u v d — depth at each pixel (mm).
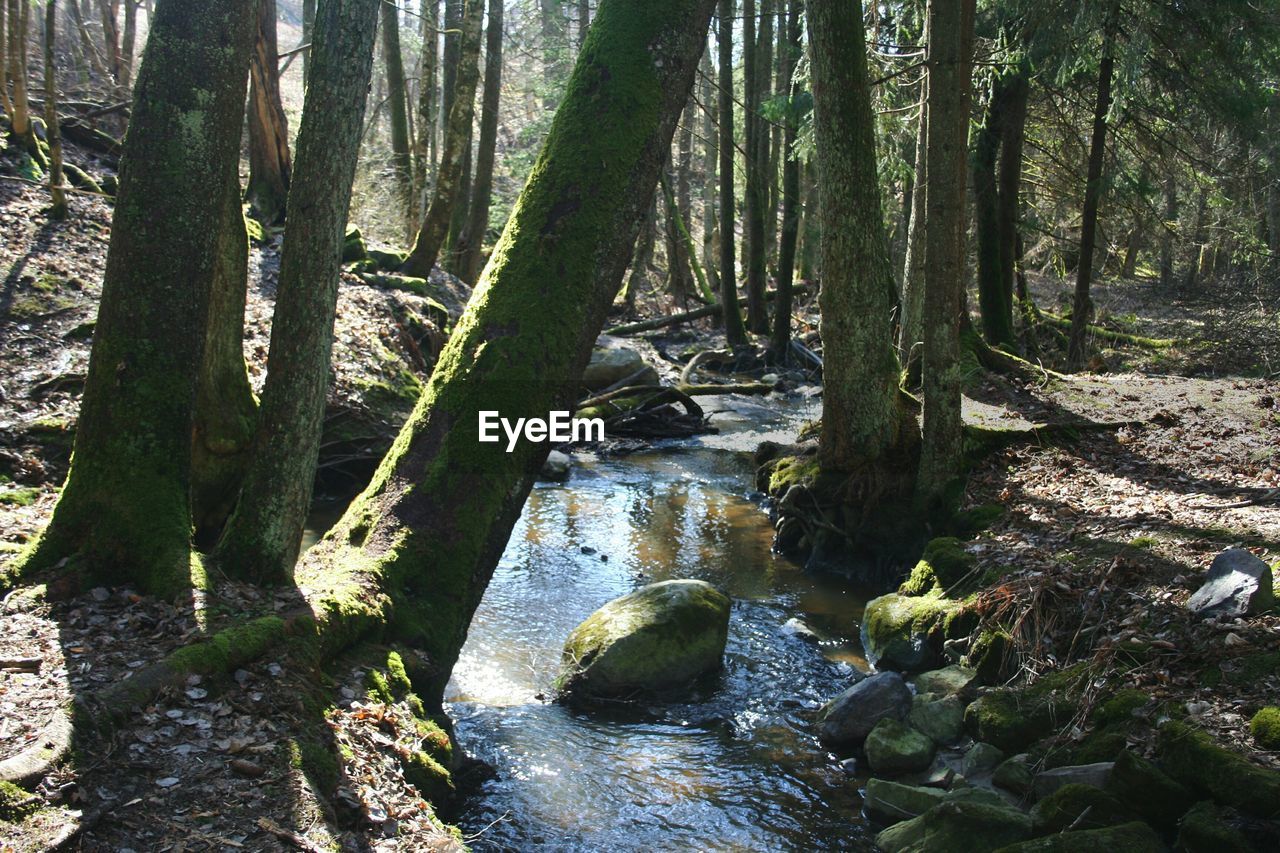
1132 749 4922
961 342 14586
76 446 5434
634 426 15625
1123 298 26203
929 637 7160
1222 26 14383
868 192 9070
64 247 11984
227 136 5445
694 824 5227
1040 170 21344
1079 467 9922
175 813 3738
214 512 7410
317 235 5270
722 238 21969
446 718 5703
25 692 4191
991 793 5156
